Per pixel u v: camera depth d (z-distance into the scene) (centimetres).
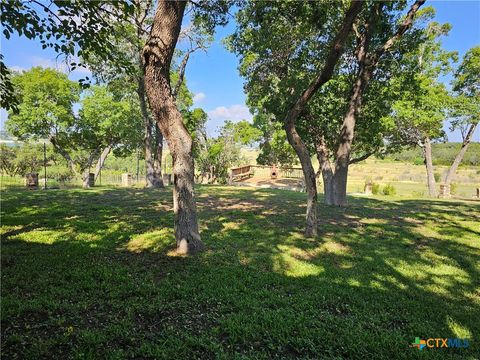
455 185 2355
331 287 411
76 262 465
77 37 498
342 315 345
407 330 319
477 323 333
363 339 295
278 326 311
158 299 360
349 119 1033
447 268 498
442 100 1664
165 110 520
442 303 379
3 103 548
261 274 448
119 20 540
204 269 458
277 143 2383
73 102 2242
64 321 305
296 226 752
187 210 538
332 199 1123
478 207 1123
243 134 2592
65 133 2242
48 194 1196
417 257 548
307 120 1065
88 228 668
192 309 345
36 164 2612
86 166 2430
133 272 438
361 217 888
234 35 1052
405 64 1127
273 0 834
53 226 680
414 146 2061
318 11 812
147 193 1309
